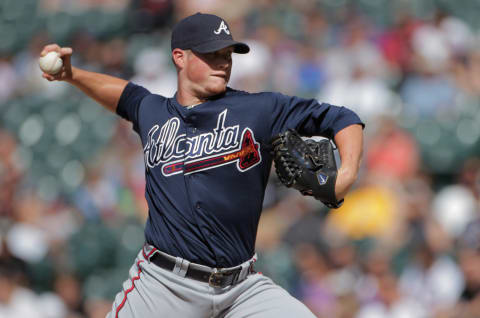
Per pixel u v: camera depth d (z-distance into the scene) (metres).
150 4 52.47
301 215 30.80
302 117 11.92
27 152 45.00
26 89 50.94
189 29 12.07
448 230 30.58
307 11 48.34
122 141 40.34
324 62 41.81
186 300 11.94
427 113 38.03
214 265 11.85
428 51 41.22
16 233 31.69
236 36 45.12
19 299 26.14
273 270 27.94
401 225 29.34
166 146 12.13
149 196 12.31
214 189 11.82
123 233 32.06
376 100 38.09
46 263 29.48
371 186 31.33
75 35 53.53
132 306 12.21
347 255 28.08
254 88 40.03
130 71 48.44
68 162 41.50
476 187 32.09
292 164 11.38
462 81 40.50
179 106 12.28
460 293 26.56
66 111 45.91
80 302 28.09
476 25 47.69
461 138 35.47
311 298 27.38
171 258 11.90
